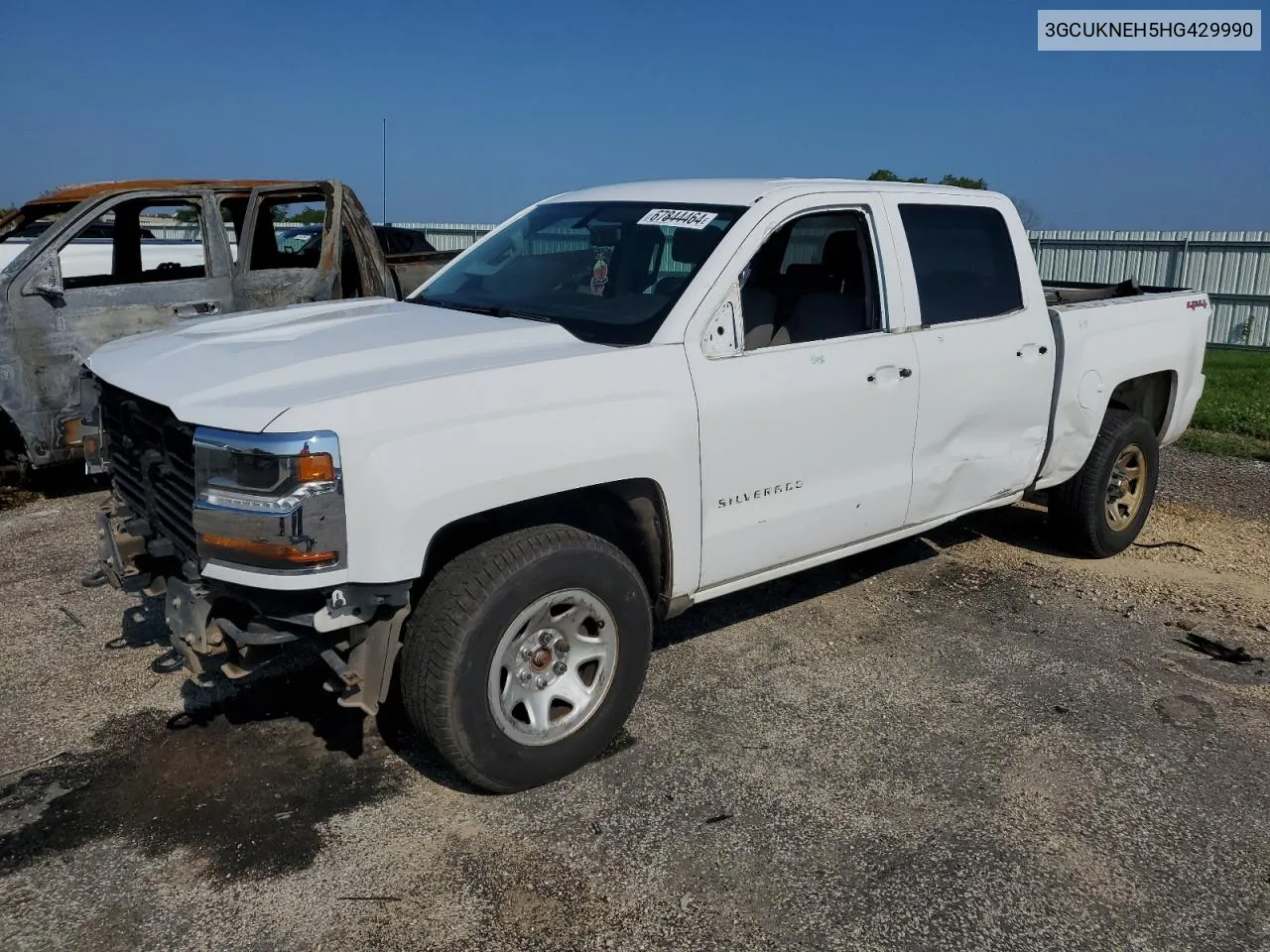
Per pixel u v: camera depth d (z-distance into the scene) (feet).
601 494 11.73
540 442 10.39
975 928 9.32
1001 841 10.61
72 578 17.26
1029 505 22.84
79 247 27.58
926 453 14.82
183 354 11.41
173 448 10.40
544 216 15.43
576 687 11.30
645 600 11.62
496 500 10.14
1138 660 15.05
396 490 9.45
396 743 12.21
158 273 25.94
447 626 10.06
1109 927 9.41
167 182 25.43
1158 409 20.06
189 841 10.26
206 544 9.48
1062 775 11.88
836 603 16.84
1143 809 11.27
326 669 13.99
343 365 10.48
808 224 14.08
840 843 10.48
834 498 13.64
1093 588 17.90
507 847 10.26
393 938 8.98
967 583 17.93
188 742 12.13
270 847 10.19
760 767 11.84
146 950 8.79
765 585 17.52
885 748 12.35
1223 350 58.54
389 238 45.68
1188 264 61.05
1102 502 18.63
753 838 10.50
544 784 11.30
